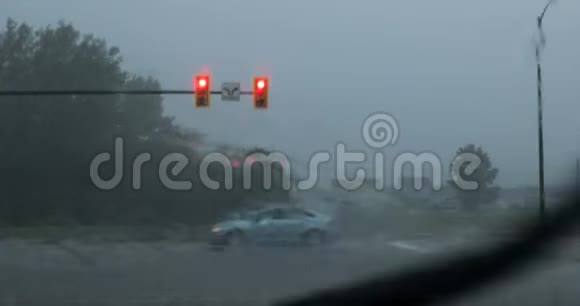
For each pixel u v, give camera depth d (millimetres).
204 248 24938
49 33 53156
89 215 48469
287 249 24109
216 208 48250
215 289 14242
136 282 15539
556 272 15922
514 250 14656
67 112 50812
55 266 19062
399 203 32500
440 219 30109
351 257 20125
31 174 49062
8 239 29719
